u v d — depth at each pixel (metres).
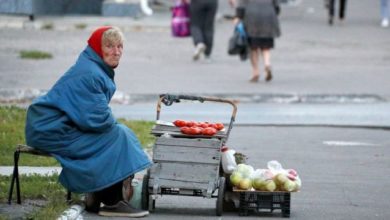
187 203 19.86
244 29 40.31
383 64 45.94
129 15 57.94
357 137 29.48
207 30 45.47
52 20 55.09
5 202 18.58
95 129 17.89
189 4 46.03
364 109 35.72
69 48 46.94
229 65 45.06
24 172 21.91
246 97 37.31
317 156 25.92
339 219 18.48
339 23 61.97
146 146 25.72
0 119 28.17
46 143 17.98
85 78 17.95
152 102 36.53
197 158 18.30
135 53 47.09
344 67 44.97
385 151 27.03
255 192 18.47
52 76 39.81
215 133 18.52
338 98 37.69
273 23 40.25
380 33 56.88
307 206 19.67
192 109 34.91
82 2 59.53
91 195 18.39
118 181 17.88
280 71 43.66
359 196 20.80
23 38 49.56
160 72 42.09
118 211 18.30
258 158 25.34
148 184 18.47
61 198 18.80
